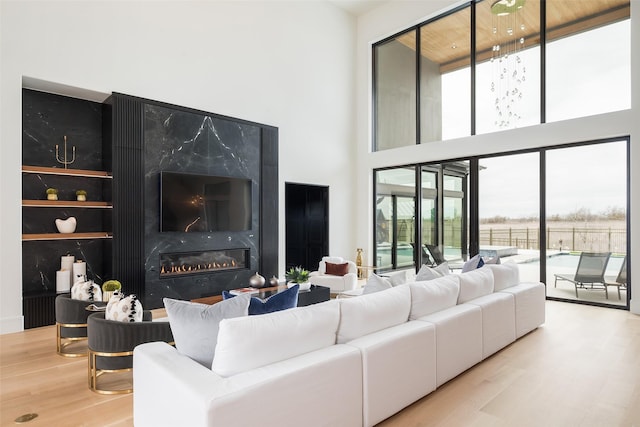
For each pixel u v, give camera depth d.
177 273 5.44
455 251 6.87
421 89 7.40
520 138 5.93
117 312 2.89
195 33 5.72
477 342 3.09
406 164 7.61
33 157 4.72
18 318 4.19
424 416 2.34
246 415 1.61
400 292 2.65
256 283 4.93
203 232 5.68
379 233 8.11
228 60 6.11
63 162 4.93
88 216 5.12
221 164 5.91
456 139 6.68
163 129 5.30
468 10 6.80
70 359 3.36
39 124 4.76
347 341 2.24
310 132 7.36
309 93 7.35
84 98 5.05
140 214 5.05
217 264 5.94
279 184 6.82
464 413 2.37
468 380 2.86
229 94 6.11
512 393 2.64
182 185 5.40
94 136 5.17
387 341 2.26
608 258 5.21
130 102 5.00
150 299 5.12
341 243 7.99
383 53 8.07
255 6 6.50
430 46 7.29
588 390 2.67
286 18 6.97
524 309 3.86
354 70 8.29
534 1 6.01
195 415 1.56
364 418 2.13
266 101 6.63
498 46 6.41
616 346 3.58
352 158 8.23
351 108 8.21
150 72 5.25
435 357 2.62
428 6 7.10
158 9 5.34
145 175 5.11
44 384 2.85
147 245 5.11
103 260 5.23
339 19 7.97
